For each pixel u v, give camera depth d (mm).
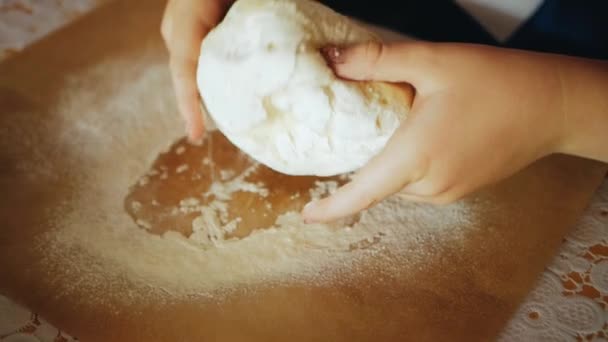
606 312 371
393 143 358
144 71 541
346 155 394
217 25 421
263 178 459
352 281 404
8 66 544
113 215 448
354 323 385
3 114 509
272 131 393
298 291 402
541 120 367
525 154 376
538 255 402
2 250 429
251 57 373
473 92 356
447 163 357
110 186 465
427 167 358
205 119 482
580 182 435
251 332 385
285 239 429
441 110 353
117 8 591
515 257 403
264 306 396
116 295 405
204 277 413
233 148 478
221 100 389
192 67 430
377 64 361
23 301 400
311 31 374
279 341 380
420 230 425
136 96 522
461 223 425
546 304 379
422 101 361
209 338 383
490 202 432
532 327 371
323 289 401
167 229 439
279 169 416
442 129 352
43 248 431
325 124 379
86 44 562
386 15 518
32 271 417
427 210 435
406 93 383
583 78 371
